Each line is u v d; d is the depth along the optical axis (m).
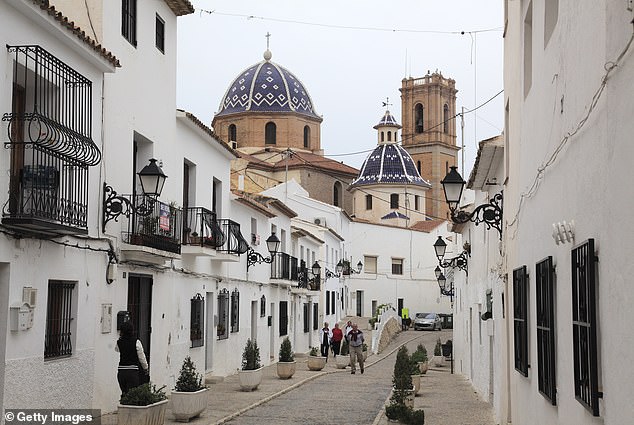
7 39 10.45
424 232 67.94
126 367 12.69
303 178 57.84
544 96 8.96
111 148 14.48
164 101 17.95
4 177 10.28
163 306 17.66
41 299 11.34
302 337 38.12
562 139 7.73
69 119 12.09
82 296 12.91
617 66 5.28
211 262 22.08
